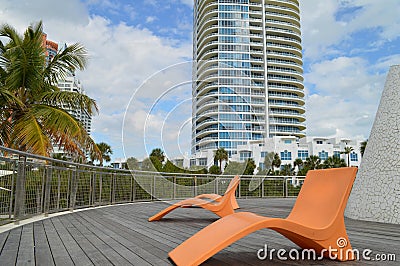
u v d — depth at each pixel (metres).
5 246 2.85
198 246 2.28
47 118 7.82
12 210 4.22
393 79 5.37
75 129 7.86
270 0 59.19
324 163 42.88
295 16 61.97
